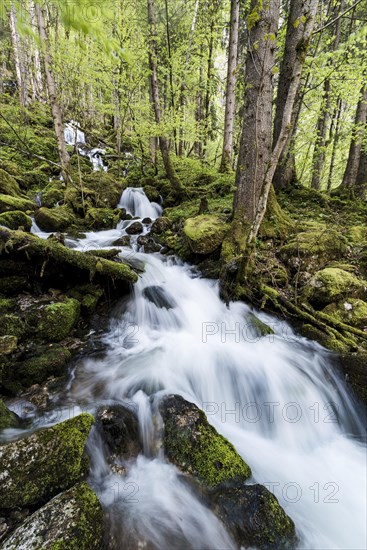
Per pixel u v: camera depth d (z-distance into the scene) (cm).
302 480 300
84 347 445
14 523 208
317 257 573
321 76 829
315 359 423
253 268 550
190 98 2000
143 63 1236
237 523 231
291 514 264
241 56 1647
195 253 652
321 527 259
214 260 645
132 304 556
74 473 242
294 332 480
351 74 849
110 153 1727
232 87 1222
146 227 906
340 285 487
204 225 680
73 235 777
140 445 305
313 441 352
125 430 305
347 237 674
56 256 476
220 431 341
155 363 421
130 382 380
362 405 370
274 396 390
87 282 525
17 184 941
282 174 963
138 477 273
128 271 544
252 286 540
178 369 412
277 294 513
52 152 1389
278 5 541
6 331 385
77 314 473
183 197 1100
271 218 671
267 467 309
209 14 1479
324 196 925
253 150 595
